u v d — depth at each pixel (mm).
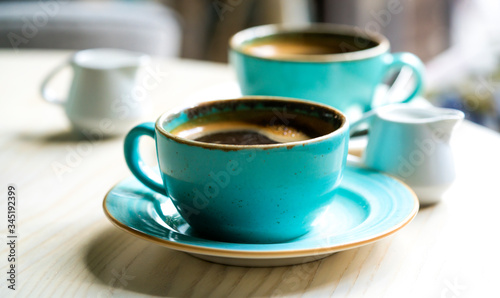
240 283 510
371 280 512
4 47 1259
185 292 503
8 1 1487
